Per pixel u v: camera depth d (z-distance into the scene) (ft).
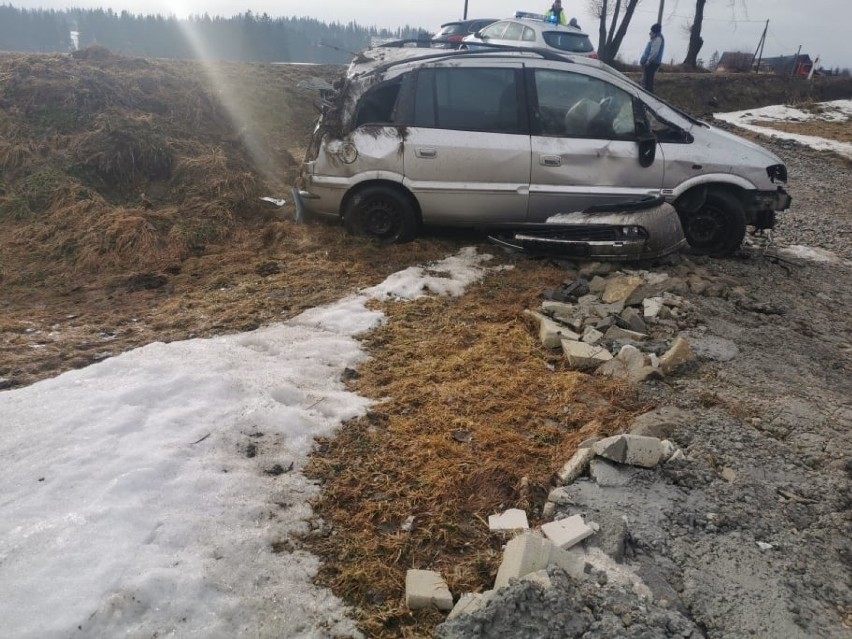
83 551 8.00
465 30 54.39
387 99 20.40
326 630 7.51
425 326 15.78
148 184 25.66
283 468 10.19
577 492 10.00
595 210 19.33
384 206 20.71
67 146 25.70
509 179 20.03
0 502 8.82
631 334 15.37
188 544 8.43
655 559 8.76
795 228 30.09
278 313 16.07
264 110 42.14
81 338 14.34
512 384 13.08
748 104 76.48
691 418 12.07
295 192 22.25
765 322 17.61
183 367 12.55
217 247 21.04
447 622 7.48
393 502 9.70
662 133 20.38
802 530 9.55
